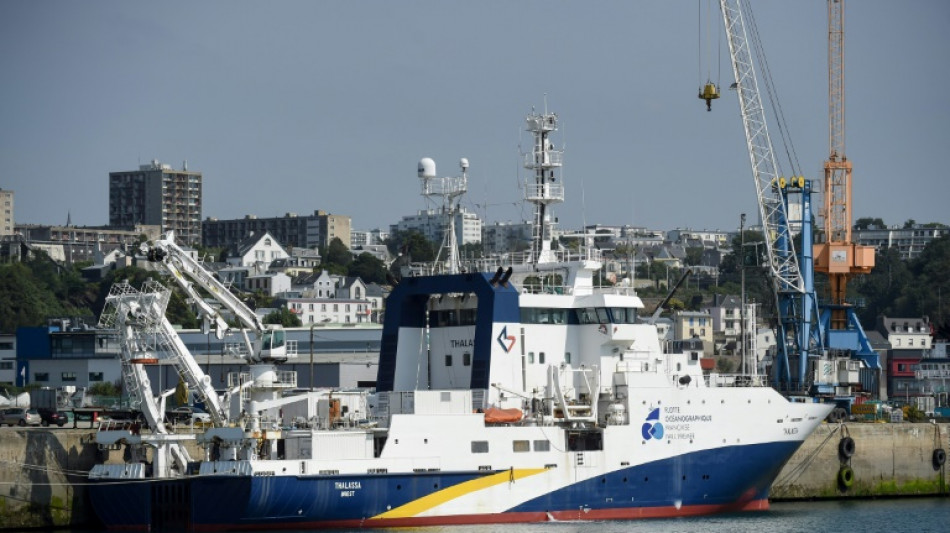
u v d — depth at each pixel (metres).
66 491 176.00
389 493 165.75
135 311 169.62
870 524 195.62
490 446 170.75
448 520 168.00
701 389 185.12
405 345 183.88
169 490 164.38
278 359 174.25
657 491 181.38
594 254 191.25
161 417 169.75
